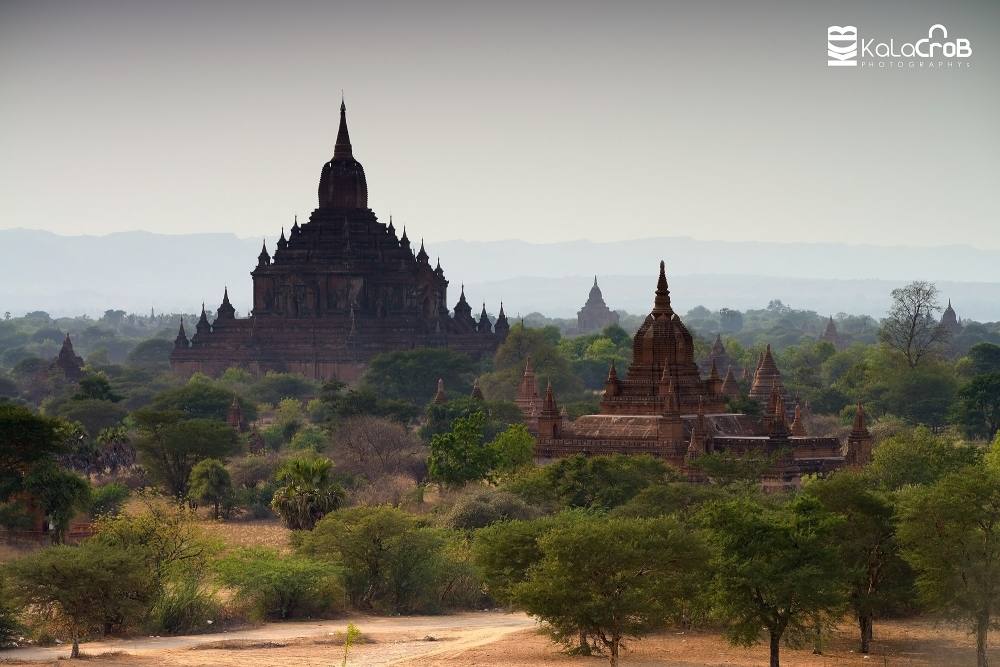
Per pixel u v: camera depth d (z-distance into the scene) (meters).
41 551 130.75
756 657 121.94
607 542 112.81
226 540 184.62
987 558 117.25
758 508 122.75
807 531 117.50
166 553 142.88
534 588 115.44
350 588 150.25
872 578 125.62
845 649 125.00
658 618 113.31
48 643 126.12
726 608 116.06
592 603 112.38
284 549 175.62
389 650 123.69
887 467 182.38
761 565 114.69
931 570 117.94
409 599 150.12
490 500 173.62
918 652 123.88
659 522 116.88
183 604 134.38
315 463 195.50
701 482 183.75
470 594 152.25
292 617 144.00
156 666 114.00
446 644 126.62
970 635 127.94
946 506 117.75
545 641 127.12
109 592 126.56
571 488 177.38
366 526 149.88
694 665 117.62
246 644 126.12
